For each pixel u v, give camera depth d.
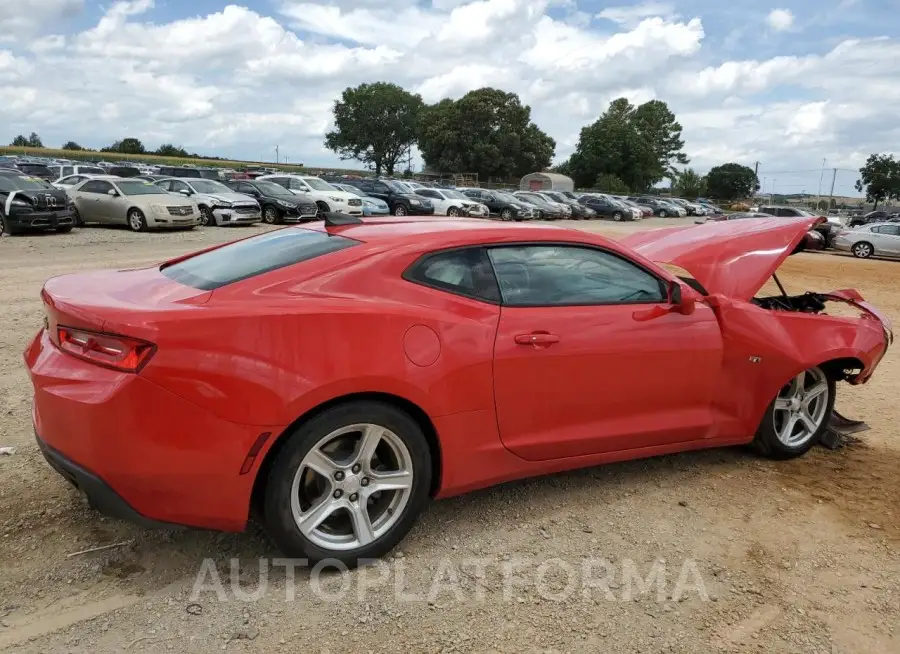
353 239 3.19
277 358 2.62
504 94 83.31
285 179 25.97
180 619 2.58
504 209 35.06
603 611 2.75
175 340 2.49
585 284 3.50
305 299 2.78
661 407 3.71
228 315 2.58
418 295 3.01
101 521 3.22
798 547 3.30
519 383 3.19
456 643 2.52
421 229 3.30
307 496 2.91
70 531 3.13
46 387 2.62
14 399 4.75
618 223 42.88
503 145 83.31
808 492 3.91
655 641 2.58
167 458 2.52
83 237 16.47
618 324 3.47
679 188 107.38
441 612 2.70
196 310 2.58
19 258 12.16
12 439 4.10
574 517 3.50
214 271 3.12
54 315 2.71
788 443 4.32
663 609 2.78
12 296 8.41
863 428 4.70
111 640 2.45
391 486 2.97
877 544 3.36
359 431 2.86
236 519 2.69
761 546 3.30
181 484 2.56
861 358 4.29
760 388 4.02
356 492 2.91
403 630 2.58
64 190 17.70
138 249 14.34
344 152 103.88
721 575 3.04
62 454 2.59
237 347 2.57
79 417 2.51
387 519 3.01
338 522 3.03
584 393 3.40
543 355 3.23
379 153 100.81
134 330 2.47
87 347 2.59
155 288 2.96
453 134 83.38
